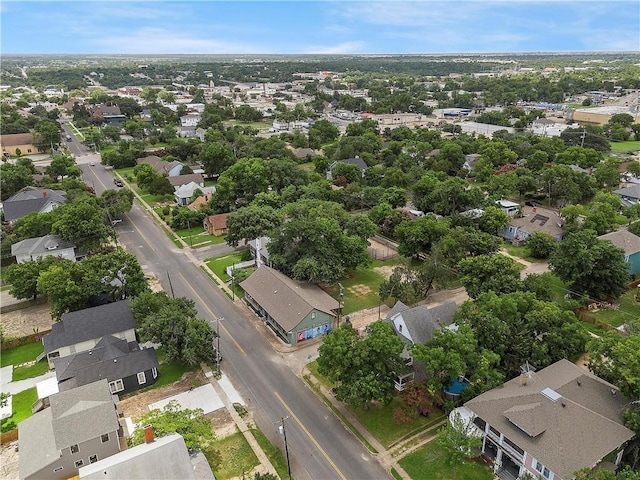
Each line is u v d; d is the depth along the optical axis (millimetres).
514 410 36250
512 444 35594
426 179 96938
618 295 59938
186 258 78688
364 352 39969
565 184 97188
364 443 39469
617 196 94062
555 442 33531
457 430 34562
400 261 73562
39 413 40094
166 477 30438
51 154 150125
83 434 36625
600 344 41625
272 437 40250
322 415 42875
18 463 37719
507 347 44656
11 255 74438
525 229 82125
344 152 132750
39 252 71938
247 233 75188
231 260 77625
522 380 39969
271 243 67062
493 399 38281
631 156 140000
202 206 95812
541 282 55656
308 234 63000
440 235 70188
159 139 171875
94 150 160000
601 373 41812
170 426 36156
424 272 62031
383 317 59062
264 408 43844
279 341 54594
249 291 61688
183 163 137875
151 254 80125
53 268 58000
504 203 94812
